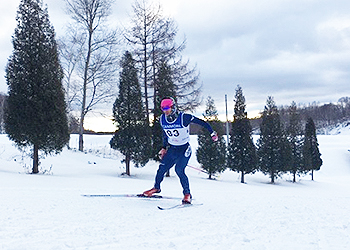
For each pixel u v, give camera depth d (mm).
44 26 14273
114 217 5012
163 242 3771
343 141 50938
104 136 39344
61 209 5438
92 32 24594
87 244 3596
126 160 17406
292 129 27797
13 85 13719
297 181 26797
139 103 17438
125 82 17469
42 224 4398
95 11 24250
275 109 24859
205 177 21406
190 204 6297
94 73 24844
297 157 26797
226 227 4617
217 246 3676
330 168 37344
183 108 21906
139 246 3588
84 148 27719
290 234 4301
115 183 11461
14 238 3732
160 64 20625
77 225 4422
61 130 14211
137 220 4871
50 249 3377
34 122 13516
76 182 10945
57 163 18938
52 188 8422
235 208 6219
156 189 6680
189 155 6383
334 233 4410
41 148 14062
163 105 6133
